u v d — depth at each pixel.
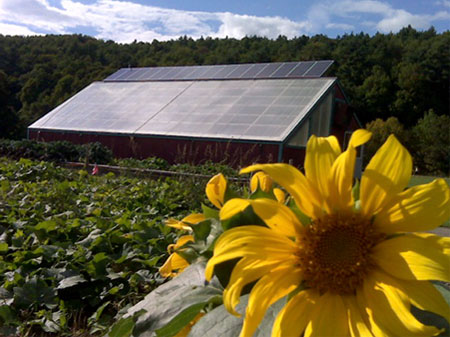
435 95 51.47
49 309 3.66
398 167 0.86
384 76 53.31
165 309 0.97
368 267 0.85
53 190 7.31
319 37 66.00
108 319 3.48
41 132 25.61
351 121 24.33
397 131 39.03
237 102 22.52
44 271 3.98
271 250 0.87
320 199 0.89
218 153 19.52
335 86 22.58
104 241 4.58
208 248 0.95
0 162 12.12
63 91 58.34
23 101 61.25
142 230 4.74
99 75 58.97
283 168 0.89
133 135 22.09
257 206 0.86
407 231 0.86
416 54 53.47
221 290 1.01
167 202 7.13
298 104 20.88
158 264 4.32
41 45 74.44
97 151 17.56
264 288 0.85
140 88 28.05
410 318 0.77
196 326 0.90
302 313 0.84
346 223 0.87
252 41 73.38
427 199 0.85
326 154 0.90
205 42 75.12
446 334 0.84
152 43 77.50
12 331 3.30
